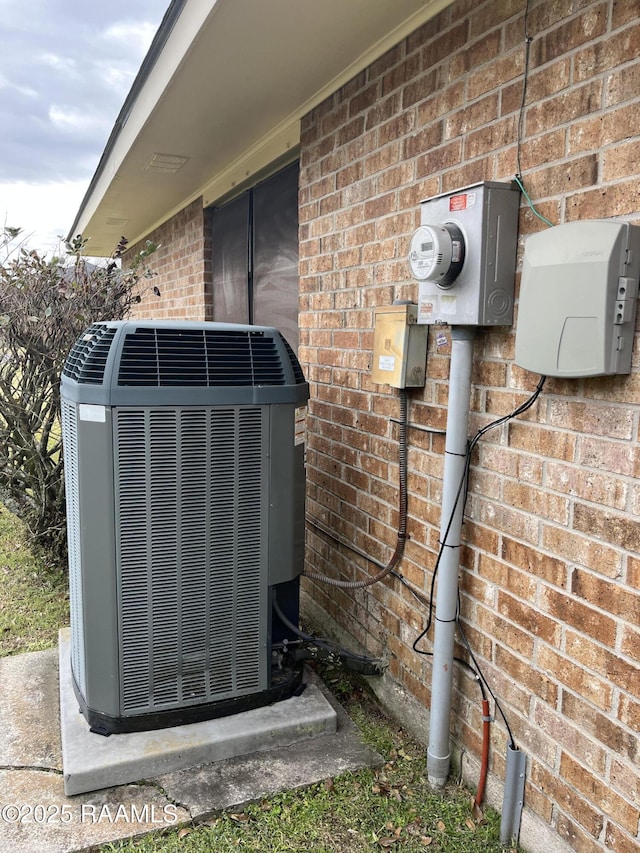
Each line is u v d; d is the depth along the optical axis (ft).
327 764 7.32
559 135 5.35
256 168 12.91
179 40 8.52
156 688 7.34
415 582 7.83
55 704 8.39
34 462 12.88
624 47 4.73
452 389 6.41
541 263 5.08
